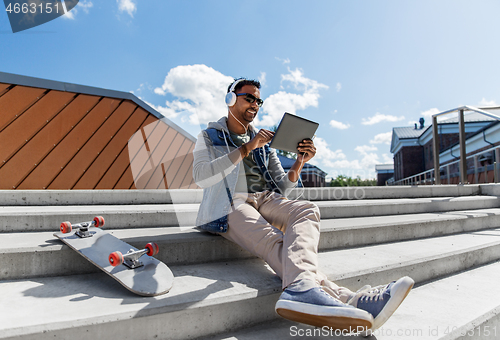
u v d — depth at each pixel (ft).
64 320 2.86
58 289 3.84
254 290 4.00
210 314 3.63
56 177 14.65
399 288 3.24
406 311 4.47
